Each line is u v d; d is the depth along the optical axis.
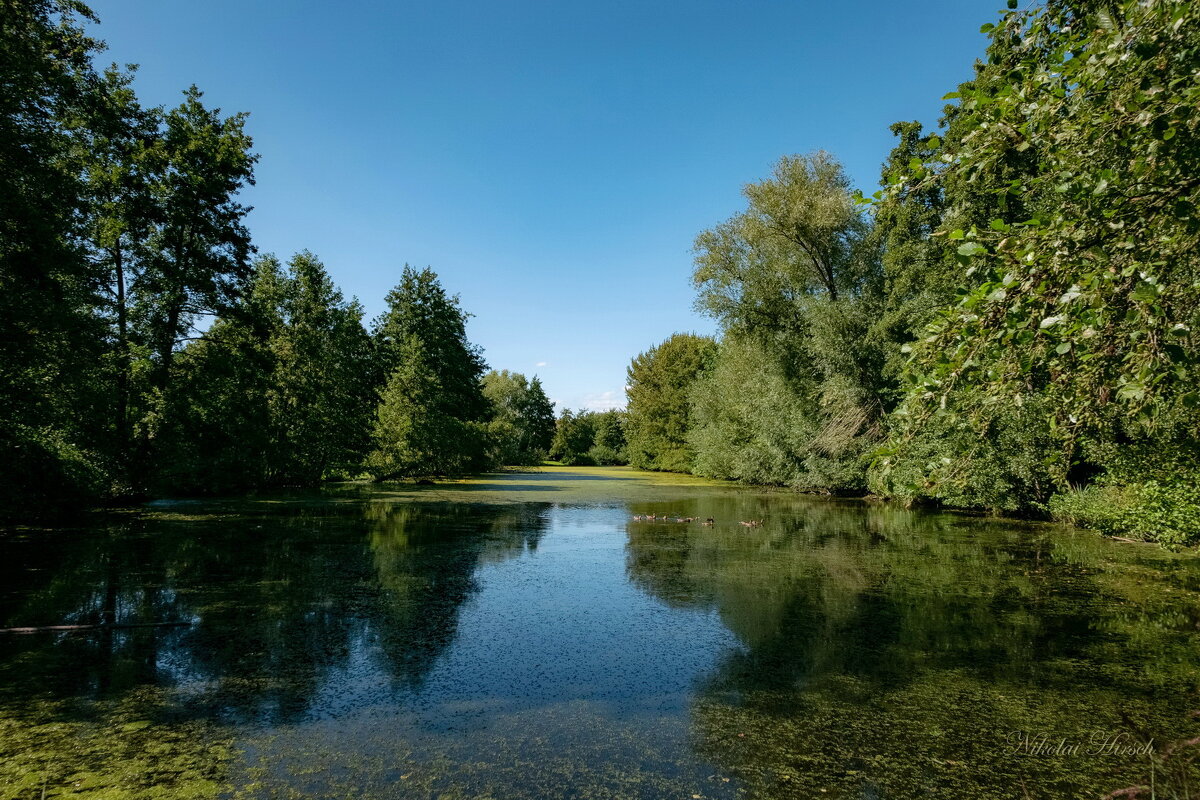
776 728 4.33
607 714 4.54
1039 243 2.80
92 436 14.83
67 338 12.02
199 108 18.16
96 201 15.79
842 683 5.13
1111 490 11.89
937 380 2.98
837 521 15.29
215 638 6.06
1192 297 3.04
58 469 13.74
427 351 33.56
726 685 5.08
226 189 18.36
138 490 16.73
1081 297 2.52
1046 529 13.68
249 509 15.98
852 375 19.42
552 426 66.62
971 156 3.22
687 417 43.09
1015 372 2.95
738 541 12.17
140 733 4.14
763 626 6.65
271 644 5.93
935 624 6.71
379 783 3.58
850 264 20.34
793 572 9.32
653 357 49.56
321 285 24.48
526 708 4.62
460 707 4.63
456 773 3.71
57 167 12.58
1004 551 11.02
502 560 10.08
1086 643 6.09
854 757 3.95
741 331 22.73
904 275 17.36
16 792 3.42
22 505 13.38
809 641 6.17
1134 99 2.75
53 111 12.70
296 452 22.64
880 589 8.27
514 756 3.92
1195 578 8.85
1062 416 3.42
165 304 17.16
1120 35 2.76
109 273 15.95
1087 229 2.72
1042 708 4.65
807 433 21.36
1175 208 2.53
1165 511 8.47
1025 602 7.61
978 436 3.30
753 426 24.95
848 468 20.12
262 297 23.27
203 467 18.55
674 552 10.95
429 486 25.69
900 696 4.88
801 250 20.94
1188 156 2.69
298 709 4.55
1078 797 3.51
